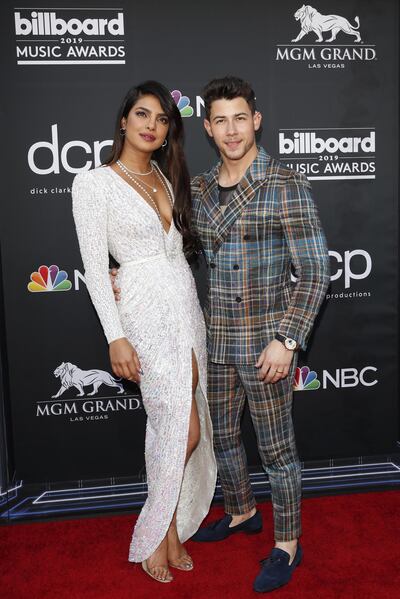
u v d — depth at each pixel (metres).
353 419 2.80
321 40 2.56
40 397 2.61
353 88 2.61
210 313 2.08
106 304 1.91
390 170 2.68
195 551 2.23
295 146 2.60
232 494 2.29
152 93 1.92
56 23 2.43
